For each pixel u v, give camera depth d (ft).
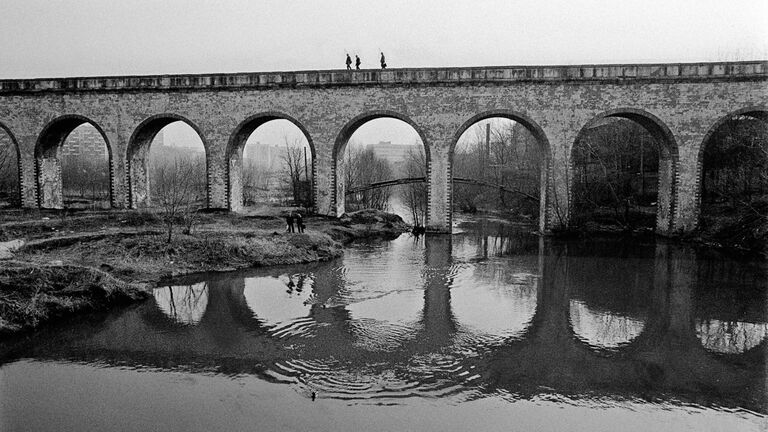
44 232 87.56
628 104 99.55
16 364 44.83
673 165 100.37
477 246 100.53
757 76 95.71
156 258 77.46
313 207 113.50
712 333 52.19
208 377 41.83
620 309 59.77
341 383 40.60
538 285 70.28
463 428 34.24
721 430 34.42
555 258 87.86
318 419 35.09
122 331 52.54
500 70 101.96
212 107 112.16
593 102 100.32
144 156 119.96
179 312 58.54
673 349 48.06
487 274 76.59
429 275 75.87
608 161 134.31
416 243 104.47
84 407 37.06
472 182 138.00
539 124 102.17
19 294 55.11
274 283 71.10
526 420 35.40
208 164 113.39
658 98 98.89
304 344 48.70
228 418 35.32
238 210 118.62
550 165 103.45
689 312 58.59
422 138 106.42
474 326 53.88
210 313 58.13
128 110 114.32
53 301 55.93
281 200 181.16
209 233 88.12
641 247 96.73
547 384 40.73
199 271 76.59
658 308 60.03
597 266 81.46
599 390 39.83
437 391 39.34
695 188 99.81
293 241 87.92
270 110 110.83
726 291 66.80
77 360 45.44
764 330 53.01
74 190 203.00
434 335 51.11
